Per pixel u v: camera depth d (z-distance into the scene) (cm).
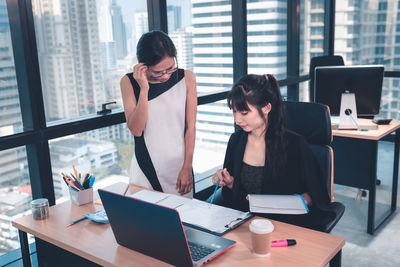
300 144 185
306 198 184
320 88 307
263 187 187
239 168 195
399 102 504
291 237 149
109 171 272
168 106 213
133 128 210
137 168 218
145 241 137
